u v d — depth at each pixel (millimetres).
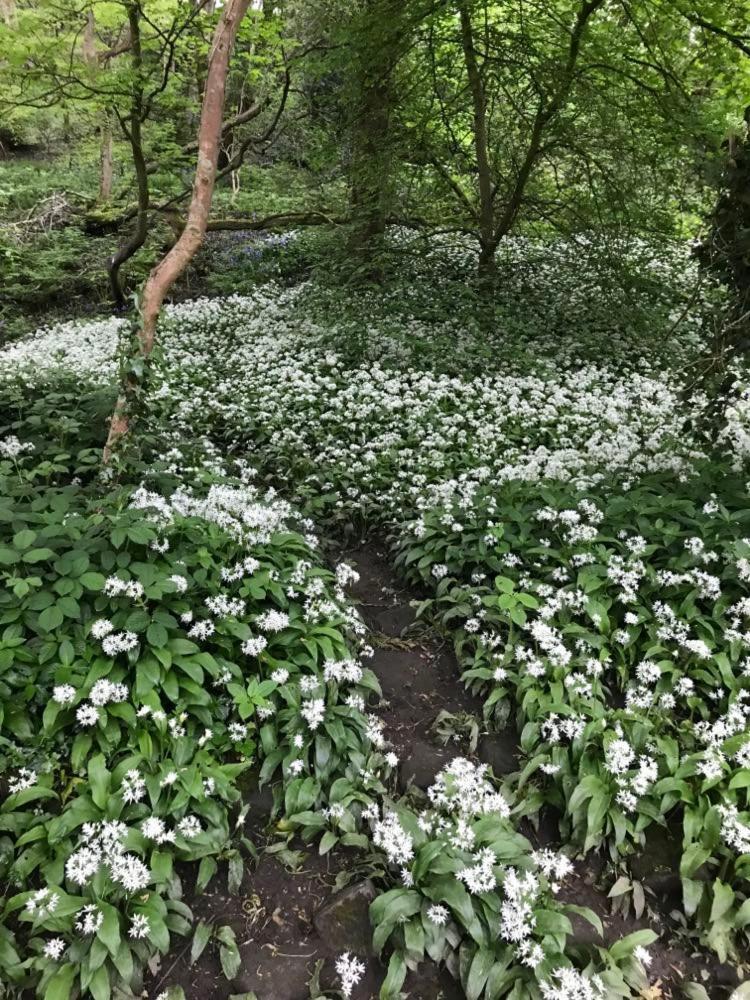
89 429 6656
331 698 4184
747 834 3334
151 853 3281
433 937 3094
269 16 11055
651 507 5371
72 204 17391
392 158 11531
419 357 9492
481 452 7203
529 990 2936
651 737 3938
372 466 6984
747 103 10758
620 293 11055
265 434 7742
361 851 3582
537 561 5355
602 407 8008
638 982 3090
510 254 13977
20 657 3742
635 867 3559
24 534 4109
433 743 4309
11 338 12617
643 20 9859
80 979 2865
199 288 14805
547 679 4371
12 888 3162
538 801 3820
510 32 10727
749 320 5387
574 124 11008
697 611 4582
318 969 3086
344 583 5273
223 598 4289
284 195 17922
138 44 10156
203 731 3885
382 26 10086
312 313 11234
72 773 3568
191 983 3043
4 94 11492
